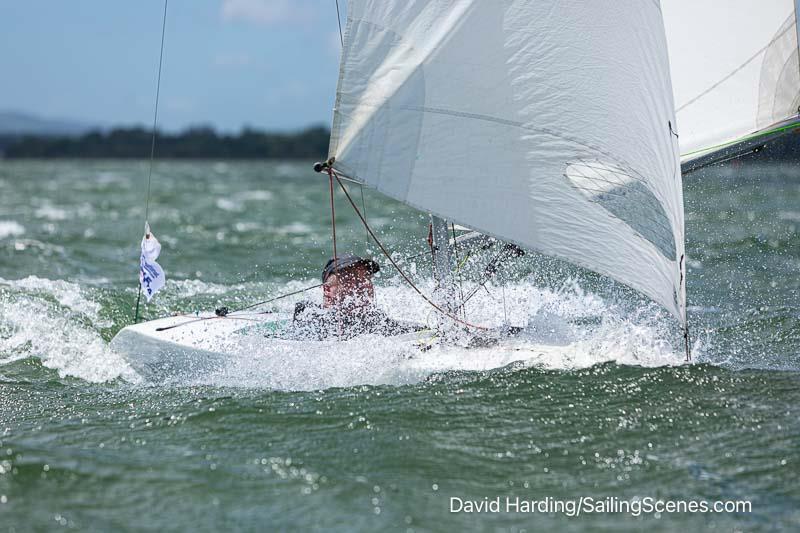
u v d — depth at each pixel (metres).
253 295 32.66
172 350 21.48
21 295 31.95
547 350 20.78
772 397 17.98
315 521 13.23
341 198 105.69
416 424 17.03
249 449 16.11
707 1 23.81
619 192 18.80
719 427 16.48
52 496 14.19
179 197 110.69
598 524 13.05
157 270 22.22
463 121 18.25
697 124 24.50
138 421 17.98
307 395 19.09
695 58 24.23
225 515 13.47
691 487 14.13
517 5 18.14
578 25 18.27
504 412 17.50
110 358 23.58
